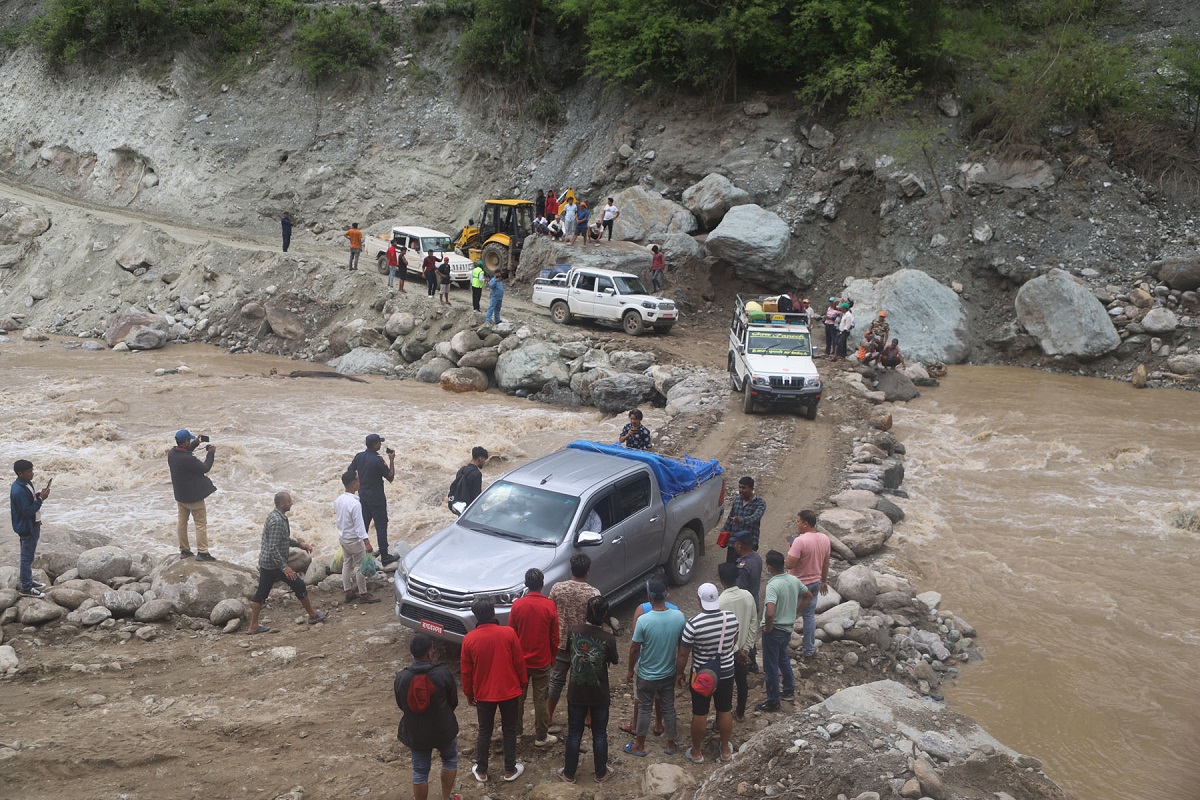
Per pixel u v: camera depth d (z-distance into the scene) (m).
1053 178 31.00
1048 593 12.91
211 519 15.13
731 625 7.95
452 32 43.47
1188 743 9.30
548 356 25.25
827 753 7.41
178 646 10.31
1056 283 27.62
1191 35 36.00
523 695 8.02
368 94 42.84
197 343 31.28
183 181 42.12
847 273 31.64
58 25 46.06
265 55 44.84
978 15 37.56
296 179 41.19
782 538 14.01
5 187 43.06
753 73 37.44
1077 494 17.22
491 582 9.48
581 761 8.16
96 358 28.77
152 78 44.88
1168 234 29.70
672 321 28.05
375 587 12.10
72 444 19.14
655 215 33.31
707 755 8.28
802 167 33.78
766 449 18.58
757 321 22.20
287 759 8.05
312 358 29.25
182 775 7.73
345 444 19.78
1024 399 24.11
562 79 41.31
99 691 9.20
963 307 29.42
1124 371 26.70
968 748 7.76
